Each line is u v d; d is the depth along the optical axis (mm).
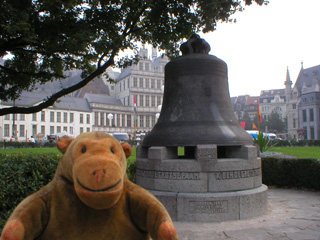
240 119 101938
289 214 5293
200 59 5742
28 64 9961
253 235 4086
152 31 9141
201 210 4785
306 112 82625
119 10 8086
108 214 1730
